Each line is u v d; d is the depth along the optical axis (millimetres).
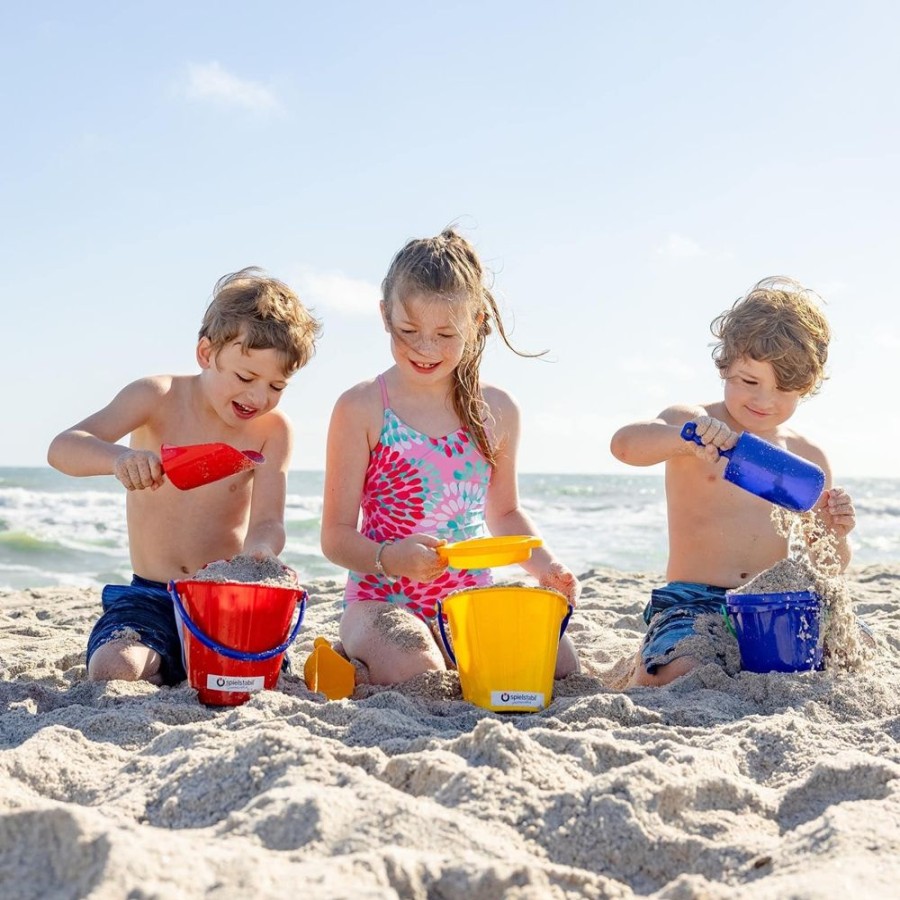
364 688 2762
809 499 2824
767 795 1800
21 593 6066
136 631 2891
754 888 1392
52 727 2117
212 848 1367
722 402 3564
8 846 1328
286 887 1245
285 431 3316
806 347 3277
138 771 1902
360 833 1482
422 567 2758
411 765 1791
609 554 11414
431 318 2920
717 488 3354
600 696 2486
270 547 3098
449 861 1380
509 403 3328
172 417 3217
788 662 2812
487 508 3355
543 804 1661
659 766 1791
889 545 15141
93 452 2895
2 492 17297
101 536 12312
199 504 3236
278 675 2678
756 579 2928
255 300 3033
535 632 2525
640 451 3164
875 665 3074
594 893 1406
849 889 1332
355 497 3107
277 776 1729
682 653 2945
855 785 1812
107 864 1253
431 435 3123
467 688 2623
